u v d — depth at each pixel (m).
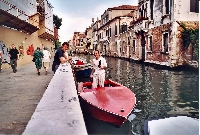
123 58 32.28
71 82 5.61
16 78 9.41
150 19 21.08
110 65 23.08
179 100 8.32
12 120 3.98
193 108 7.33
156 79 12.93
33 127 2.36
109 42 41.03
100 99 5.97
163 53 18.16
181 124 4.84
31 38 21.55
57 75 7.13
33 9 22.17
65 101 3.54
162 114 6.79
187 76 13.47
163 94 9.30
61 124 2.45
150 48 21.47
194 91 9.59
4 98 5.67
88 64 16.27
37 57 10.49
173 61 16.55
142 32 22.88
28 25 16.11
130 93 6.54
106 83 8.73
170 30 16.84
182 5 16.20
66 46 8.64
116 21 35.50
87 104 5.94
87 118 6.25
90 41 66.81
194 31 15.57
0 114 4.34
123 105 5.54
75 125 2.41
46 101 3.54
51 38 32.50
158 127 4.80
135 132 5.48
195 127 4.66
